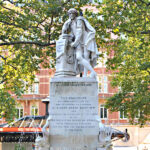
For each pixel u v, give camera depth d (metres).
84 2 18.64
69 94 11.73
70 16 12.71
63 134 11.48
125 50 23.78
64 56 12.34
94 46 12.37
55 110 11.64
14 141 14.84
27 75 22.02
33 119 16.78
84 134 11.50
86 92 11.74
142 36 21.36
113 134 13.96
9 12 19.31
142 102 24.39
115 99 25.77
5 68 21.67
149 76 24.33
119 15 18.95
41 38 19.67
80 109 11.65
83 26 12.48
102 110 43.03
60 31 19.61
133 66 24.83
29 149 14.74
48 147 11.30
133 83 25.38
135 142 39.91
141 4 19.05
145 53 23.17
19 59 20.53
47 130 11.73
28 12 19.33
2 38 19.56
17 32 20.11
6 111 21.33
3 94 21.19
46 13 18.78
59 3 18.95
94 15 19.17
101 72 43.84
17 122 16.62
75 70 12.49
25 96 44.00
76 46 12.31
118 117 42.03
